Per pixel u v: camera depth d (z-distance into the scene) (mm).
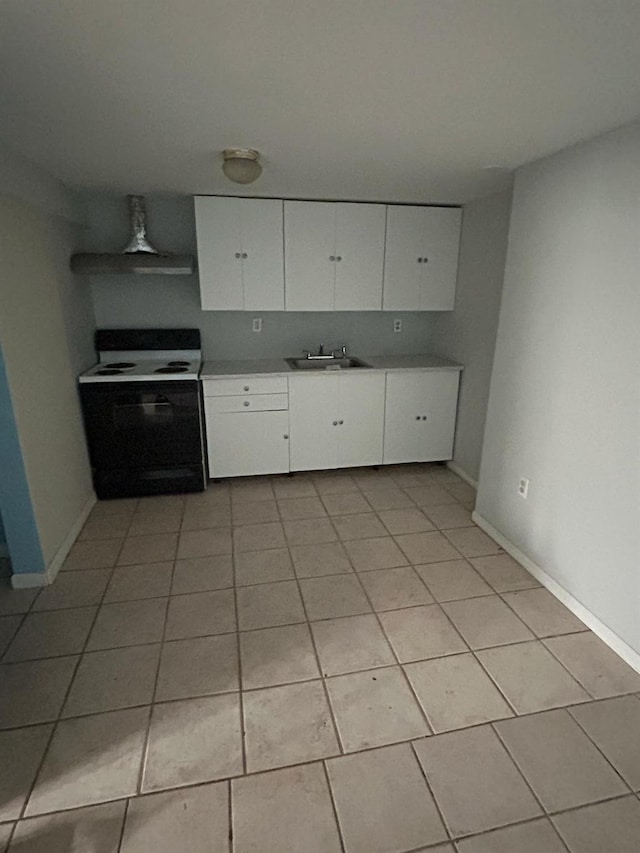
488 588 2404
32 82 1479
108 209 3430
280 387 3500
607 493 1990
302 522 3076
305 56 1312
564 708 1720
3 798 1416
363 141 2053
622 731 1631
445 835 1327
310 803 1405
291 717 1683
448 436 3898
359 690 1795
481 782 1465
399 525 3039
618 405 1909
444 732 1627
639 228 1770
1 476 2225
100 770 1497
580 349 2096
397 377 3668
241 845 1300
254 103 1649
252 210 3281
